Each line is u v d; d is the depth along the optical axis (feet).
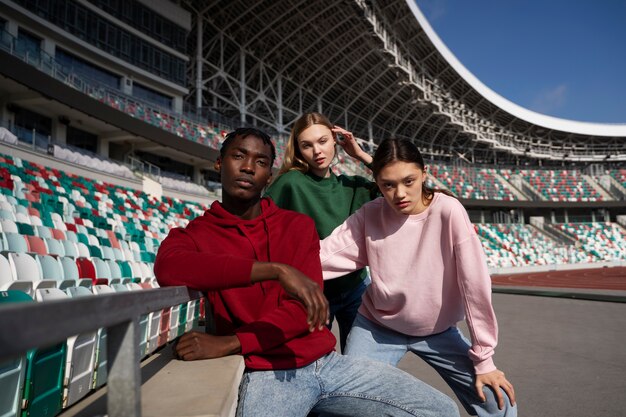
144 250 42.57
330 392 5.22
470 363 7.16
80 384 8.95
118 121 65.67
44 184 42.60
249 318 5.29
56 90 56.29
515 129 176.35
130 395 2.49
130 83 82.07
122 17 81.46
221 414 3.18
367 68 128.77
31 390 6.98
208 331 5.94
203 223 5.63
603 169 164.45
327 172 10.05
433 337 7.41
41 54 56.13
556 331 21.02
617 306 30.68
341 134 9.63
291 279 4.33
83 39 73.56
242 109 111.04
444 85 147.74
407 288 7.08
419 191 6.63
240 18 105.50
